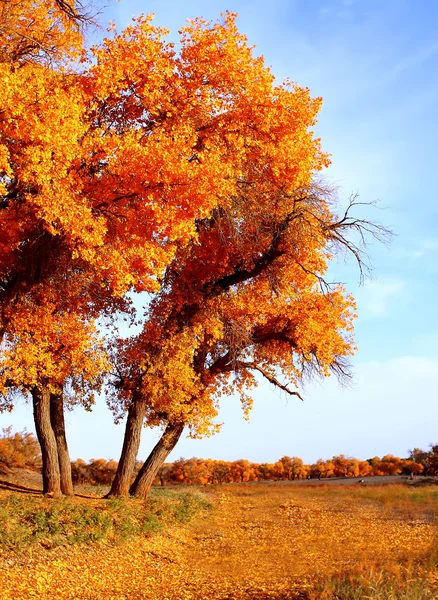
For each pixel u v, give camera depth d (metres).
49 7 14.59
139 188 14.46
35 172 12.99
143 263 15.01
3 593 10.32
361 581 9.72
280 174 17.41
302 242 19.55
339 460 73.38
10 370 16.02
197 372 23.34
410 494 31.45
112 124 16.38
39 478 28.52
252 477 67.44
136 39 15.76
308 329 22.09
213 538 18.39
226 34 16.47
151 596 11.14
